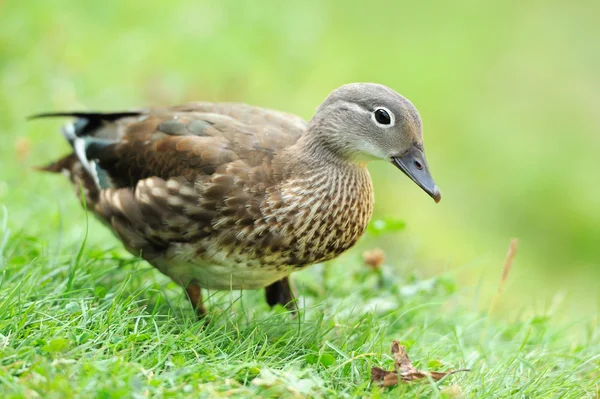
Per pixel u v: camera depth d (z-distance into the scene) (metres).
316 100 19.03
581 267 20.02
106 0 18.75
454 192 20.30
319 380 7.73
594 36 25.42
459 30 24.44
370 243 13.74
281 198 9.01
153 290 9.28
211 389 7.30
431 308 10.81
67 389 6.85
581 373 9.43
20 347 7.66
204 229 9.07
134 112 10.21
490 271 16.31
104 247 11.35
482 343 10.01
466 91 22.89
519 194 21.12
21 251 10.13
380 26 23.62
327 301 10.41
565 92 23.86
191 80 17.36
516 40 24.92
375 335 9.14
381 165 17.34
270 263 9.23
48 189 12.62
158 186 9.25
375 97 9.28
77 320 8.36
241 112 10.05
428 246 16.44
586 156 22.23
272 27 20.45
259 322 9.06
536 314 10.99
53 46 16.52
